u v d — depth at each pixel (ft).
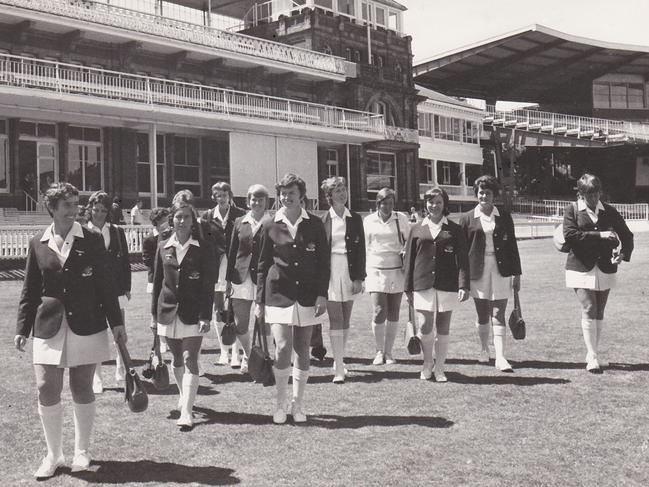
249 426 18.57
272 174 112.37
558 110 229.45
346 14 140.05
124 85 93.50
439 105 165.07
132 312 42.55
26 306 15.44
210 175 112.78
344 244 24.08
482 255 25.00
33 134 89.97
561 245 24.52
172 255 18.76
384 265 26.25
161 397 22.13
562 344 29.37
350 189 129.39
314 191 119.96
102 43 96.07
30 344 32.53
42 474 15.06
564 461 15.26
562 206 182.29
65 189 15.37
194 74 109.09
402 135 138.31
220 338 27.12
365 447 16.52
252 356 18.79
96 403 21.43
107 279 15.71
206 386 23.41
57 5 87.56
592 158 214.90
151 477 14.94
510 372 24.38
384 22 148.97
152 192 94.38
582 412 19.06
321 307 18.83
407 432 17.63
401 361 27.17
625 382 22.48
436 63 197.16
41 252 15.30
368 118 127.13
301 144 117.91
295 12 134.10
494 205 25.63
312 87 130.41
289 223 19.02
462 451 16.06
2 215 80.59
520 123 188.96
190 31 103.91
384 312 26.45
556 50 198.90
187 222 18.60
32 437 18.16
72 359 15.19
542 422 18.22
